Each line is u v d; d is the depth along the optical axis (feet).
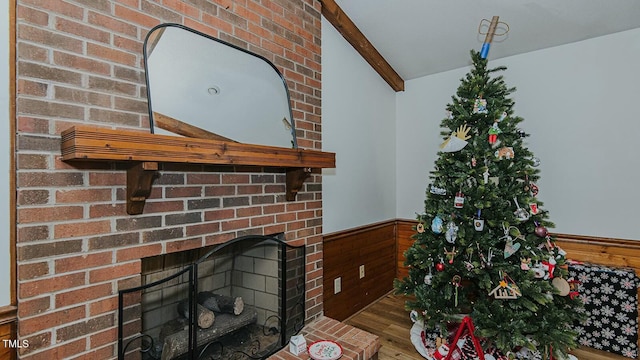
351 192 9.27
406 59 10.09
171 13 4.99
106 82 4.25
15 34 3.61
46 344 3.72
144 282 4.98
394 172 11.36
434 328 7.27
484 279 6.39
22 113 3.58
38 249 3.67
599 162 7.98
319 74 7.76
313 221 7.51
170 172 4.90
